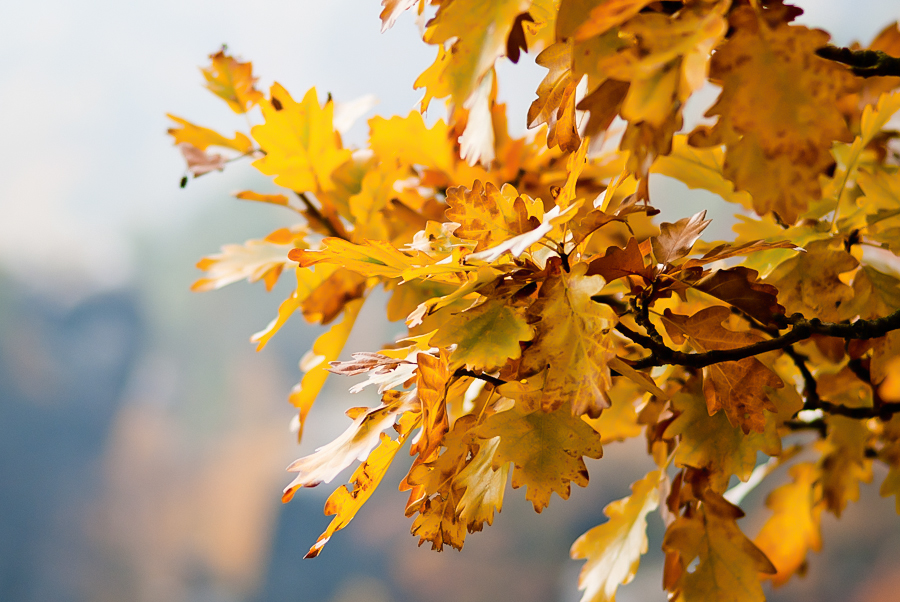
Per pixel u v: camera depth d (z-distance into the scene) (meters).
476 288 0.98
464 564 20.67
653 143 0.89
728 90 0.87
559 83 0.97
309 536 23.75
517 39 0.93
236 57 1.23
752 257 1.10
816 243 1.07
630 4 0.86
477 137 1.00
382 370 0.99
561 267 0.98
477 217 0.98
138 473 26.64
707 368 1.01
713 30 0.85
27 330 27.92
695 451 1.07
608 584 1.12
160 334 30.16
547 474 0.96
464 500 0.98
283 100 1.18
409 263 0.99
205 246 30.36
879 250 1.14
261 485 25.70
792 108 0.87
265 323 29.03
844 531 14.03
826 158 0.86
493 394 1.01
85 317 29.62
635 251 0.99
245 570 24.23
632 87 0.85
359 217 1.19
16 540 24.44
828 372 1.21
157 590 24.27
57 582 24.11
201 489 26.14
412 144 1.21
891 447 1.20
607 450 19.77
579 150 0.97
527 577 19.86
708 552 1.08
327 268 1.18
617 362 0.97
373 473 0.97
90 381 28.62
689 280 1.00
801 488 1.31
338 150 1.20
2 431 25.62
